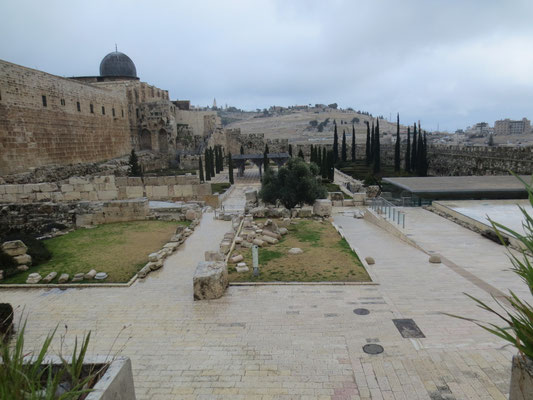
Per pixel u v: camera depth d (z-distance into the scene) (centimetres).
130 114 7262
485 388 708
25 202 2845
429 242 1898
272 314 1125
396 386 738
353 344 921
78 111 5259
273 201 3022
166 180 3556
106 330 1070
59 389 474
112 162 5888
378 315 1077
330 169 5431
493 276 1358
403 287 1290
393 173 6131
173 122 7719
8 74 3912
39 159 4416
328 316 1091
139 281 1486
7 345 455
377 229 2441
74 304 1270
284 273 1477
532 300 1116
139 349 954
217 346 952
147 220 2606
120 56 8112
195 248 1944
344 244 1894
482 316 1031
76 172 4812
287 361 867
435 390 714
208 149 7038
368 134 7194
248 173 7288
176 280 1487
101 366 490
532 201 394
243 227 2273
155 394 762
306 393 748
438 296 1195
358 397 722
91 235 2192
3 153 3866
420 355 841
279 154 6438
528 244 407
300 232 2191
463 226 2241
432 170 6094
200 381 804
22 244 1666
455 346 871
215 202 3491
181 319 1122
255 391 762
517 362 420
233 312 1153
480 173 4581
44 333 1069
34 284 1455
